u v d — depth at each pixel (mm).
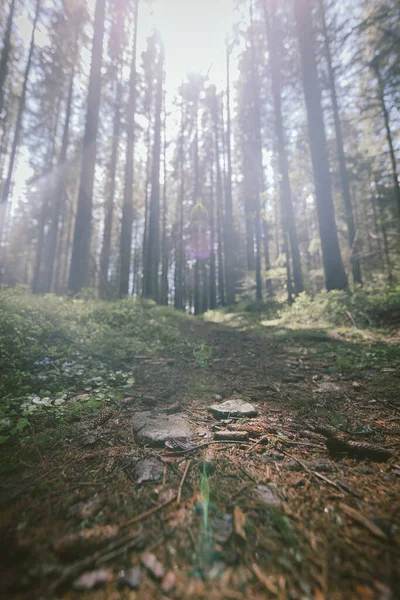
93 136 9422
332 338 5148
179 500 1235
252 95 15375
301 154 14633
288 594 809
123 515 1140
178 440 1812
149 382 3121
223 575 869
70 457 1607
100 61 9695
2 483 1345
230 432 1903
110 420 2129
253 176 15656
